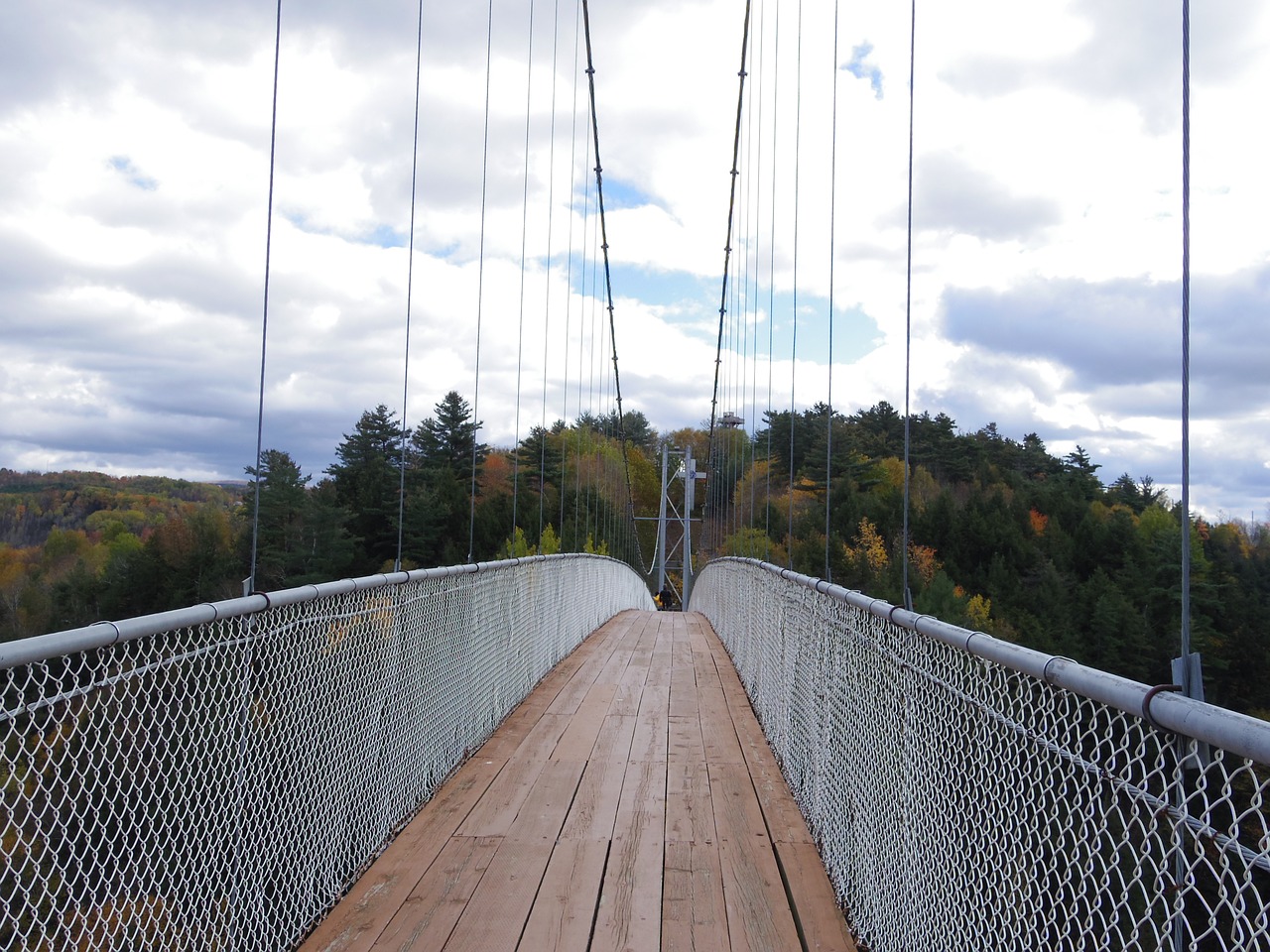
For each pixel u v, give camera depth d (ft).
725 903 7.49
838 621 8.27
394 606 8.84
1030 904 3.94
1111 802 3.30
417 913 7.15
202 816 5.08
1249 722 2.56
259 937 5.87
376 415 96.17
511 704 14.93
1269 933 2.44
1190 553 3.91
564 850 8.60
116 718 4.33
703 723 14.29
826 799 8.54
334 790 7.30
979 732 4.73
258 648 5.89
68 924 4.06
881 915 6.52
